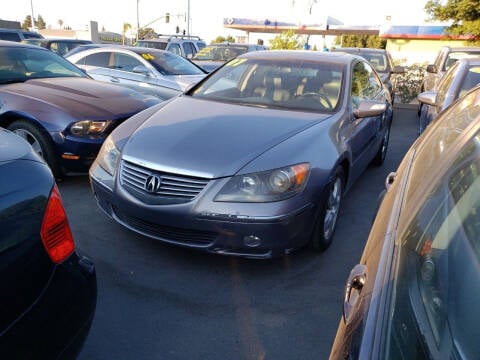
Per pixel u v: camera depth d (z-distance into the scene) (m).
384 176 5.95
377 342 1.17
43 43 13.59
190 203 2.97
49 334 1.77
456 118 2.31
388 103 5.82
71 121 4.51
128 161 3.26
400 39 24.05
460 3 16.02
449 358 1.03
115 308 2.81
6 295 1.63
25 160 1.88
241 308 2.89
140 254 3.44
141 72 8.02
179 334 2.62
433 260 1.32
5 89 4.91
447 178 1.62
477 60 5.57
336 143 3.53
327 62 4.62
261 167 2.99
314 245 3.48
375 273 1.46
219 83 4.62
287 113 3.85
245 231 2.93
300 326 2.75
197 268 3.29
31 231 1.75
